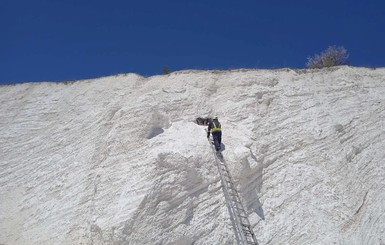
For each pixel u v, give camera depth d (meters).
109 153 13.92
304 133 16.38
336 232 13.40
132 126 14.12
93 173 14.60
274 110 16.97
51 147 17.41
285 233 13.13
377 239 13.28
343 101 18.11
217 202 12.80
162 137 13.99
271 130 16.03
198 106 16.64
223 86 17.81
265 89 17.67
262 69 19.00
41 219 13.96
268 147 15.30
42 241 13.00
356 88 18.75
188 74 18.34
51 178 15.70
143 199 11.60
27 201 15.05
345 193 14.59
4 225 14.16
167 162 12.57
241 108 16.48
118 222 11.20
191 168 12.86
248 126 15.71
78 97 19.97
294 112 17.14
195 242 11.76
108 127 16.36
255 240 11.75
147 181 12.06
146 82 19.28
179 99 16.59
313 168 15.22
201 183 12.88
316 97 18.12
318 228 13.43
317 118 17.14
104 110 18.19
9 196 15.55
